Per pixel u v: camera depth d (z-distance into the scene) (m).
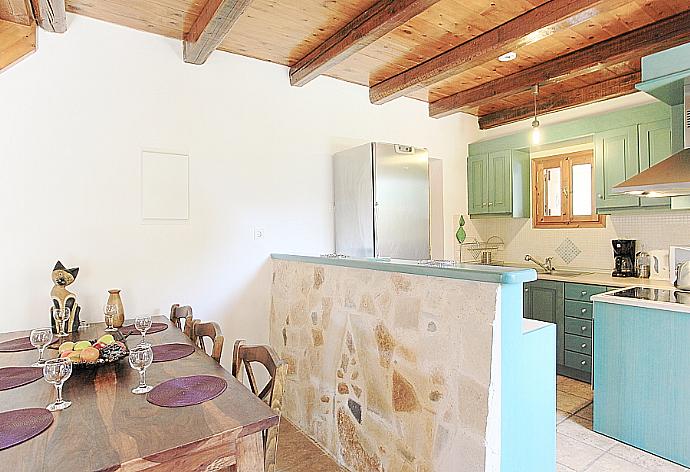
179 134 3.04
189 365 1.81
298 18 2.74
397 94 3.79
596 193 3.86
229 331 3.24
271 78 3.45
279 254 3.32
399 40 3.03
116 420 1.28
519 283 1.68
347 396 2.48
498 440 1.68
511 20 2.73
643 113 3.51
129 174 2.85
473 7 2.58
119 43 2.82
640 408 2.57
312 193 3.68
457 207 4.85
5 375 1.68
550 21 2.50
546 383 1.96
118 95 2.82
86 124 2.71
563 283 3.87
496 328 1.64
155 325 2.55
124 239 2.84
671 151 3.05
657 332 2.49
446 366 1.83
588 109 4.07
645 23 2.74
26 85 2.54
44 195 2.59
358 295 2.41
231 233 3.26
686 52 2.38
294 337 3.08
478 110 4.75
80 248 2.70
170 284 3.00
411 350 2.02
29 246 2.55
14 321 2.51
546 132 4.23
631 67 3.43
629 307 2.61
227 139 3.24
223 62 3.22
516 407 1.77
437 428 1.87
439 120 4.64
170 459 1.12
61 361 1.45
